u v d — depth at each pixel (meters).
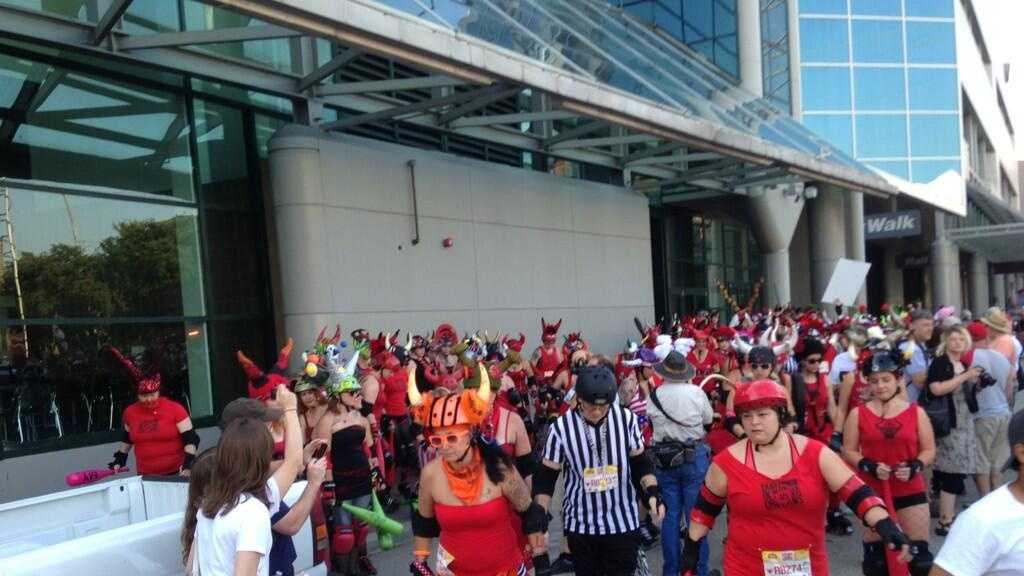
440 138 13.31
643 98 11.67
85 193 8.93
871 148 27.89
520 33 10.75
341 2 7.14
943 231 31.92
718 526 7.19
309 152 10.23
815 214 24.69
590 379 4.18
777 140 15.61
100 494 4.77
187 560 3.13
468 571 3.66
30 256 8.41
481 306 12.80
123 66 9.30
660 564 6.14
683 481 5.57
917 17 28.36
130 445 6.54
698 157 15.39
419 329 11.70
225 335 10.32
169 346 9.66
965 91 41.19
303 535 4.34
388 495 8.39
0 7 7.86
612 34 15.70
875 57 28.00
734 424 5.90
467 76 8.79
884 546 4.64
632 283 16.34
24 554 3.23
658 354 6.68
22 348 8.27
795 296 27.98
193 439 6.45
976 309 39.59
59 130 8.73
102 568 3.44
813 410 6.71
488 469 3.61
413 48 7.96
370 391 7.21
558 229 14.53
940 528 6.58
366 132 12.06
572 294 14.75
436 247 12.07
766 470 3.23
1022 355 11.13
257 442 2.99
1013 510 2.51
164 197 9.71
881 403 4.89
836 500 3.93
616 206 16.02
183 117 9.96
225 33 8.51
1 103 8.25
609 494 4.27
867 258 35.56
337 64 10.07
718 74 21.45
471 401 3.55
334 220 10.51
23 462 8.02
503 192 13.38
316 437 5.82
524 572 3.78
